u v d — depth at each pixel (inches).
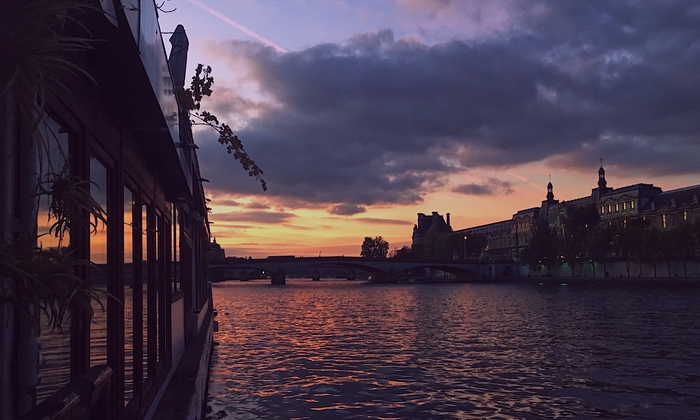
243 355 1095.0
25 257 86.5
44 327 139.9
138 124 266.5
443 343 1253.1
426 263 6235.2
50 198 144.3
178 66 480.1
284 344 1261.1
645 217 5383.9
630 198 5777.6
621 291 3548.2
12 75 79.0
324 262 5846.5
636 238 4195.4
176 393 412.8
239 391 769.6
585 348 1149.1
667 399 706.8
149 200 351.6
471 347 1182.9
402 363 981.8
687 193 5187.0
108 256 223.3
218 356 1083.3
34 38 80.2
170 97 289.6
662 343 1210.0
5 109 114.7
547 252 5359.3
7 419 115.9
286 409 676.7
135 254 290.7
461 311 2245.3
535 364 959.6
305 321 1875.0
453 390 763.4
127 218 266.5
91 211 104.7
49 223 143.0
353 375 876.6
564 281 5017.2
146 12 197.3
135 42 173.8
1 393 112.9
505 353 1090.7
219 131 409.1
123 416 239.1
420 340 1311.5
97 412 203.8
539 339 1305.4
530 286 4923.7
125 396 257.4
